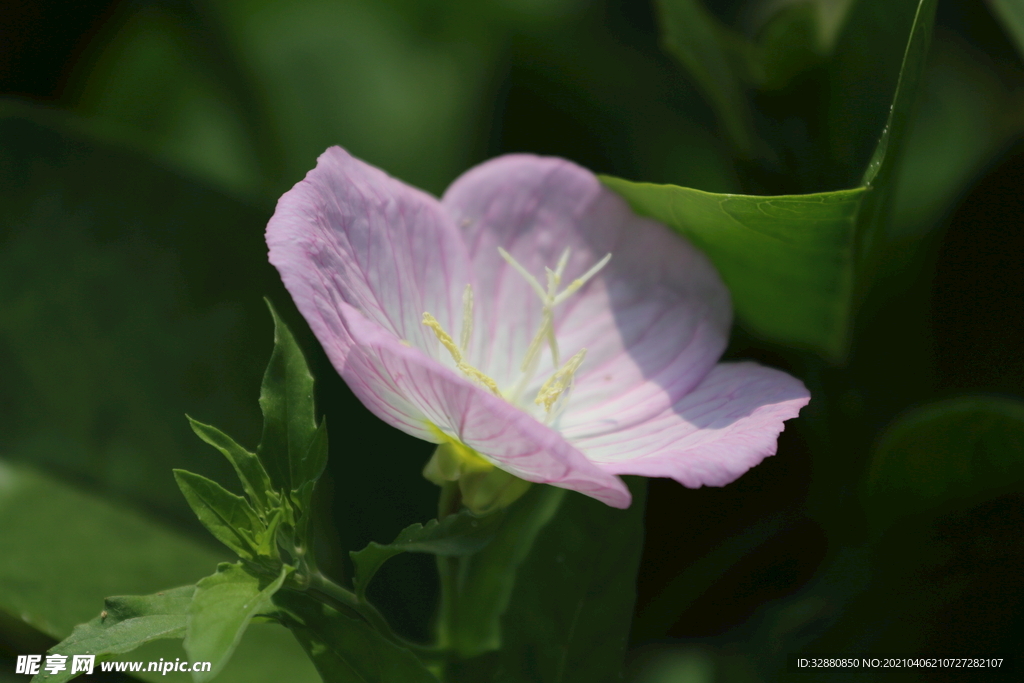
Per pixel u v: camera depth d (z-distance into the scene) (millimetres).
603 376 287
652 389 284
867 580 289
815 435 294
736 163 297
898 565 290
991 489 285
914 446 283
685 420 280
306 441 266
